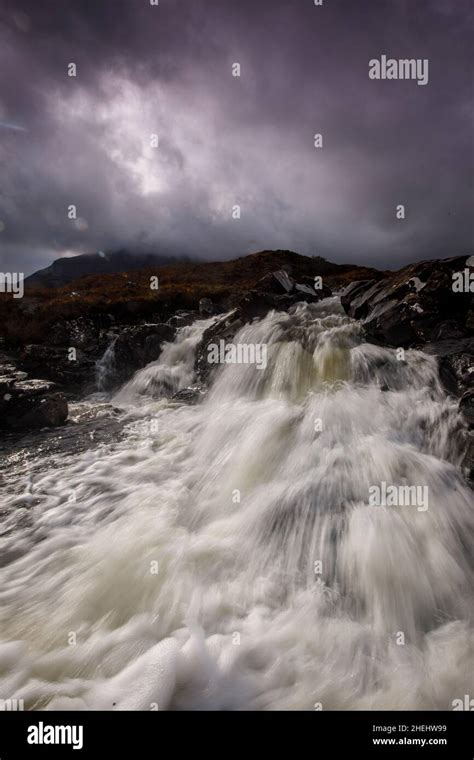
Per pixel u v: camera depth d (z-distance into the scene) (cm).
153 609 362
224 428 724
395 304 920
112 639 330
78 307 1839
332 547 419
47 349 1514
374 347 841
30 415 884
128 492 576
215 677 300
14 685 292
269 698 286
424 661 307
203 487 570
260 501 502
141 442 781
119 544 449
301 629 341
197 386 1126
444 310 862
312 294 1390
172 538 457
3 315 1827
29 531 485
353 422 625
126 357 1412
